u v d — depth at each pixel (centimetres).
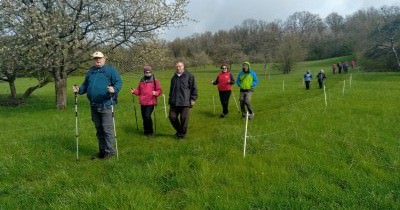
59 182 737
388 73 6353
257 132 1067
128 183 707
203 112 1766
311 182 697
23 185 752
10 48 1931
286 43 8956
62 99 2144
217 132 1202
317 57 13838
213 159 820
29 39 1939
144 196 641
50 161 912
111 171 793
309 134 1040
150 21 2205
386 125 1182
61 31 1956
